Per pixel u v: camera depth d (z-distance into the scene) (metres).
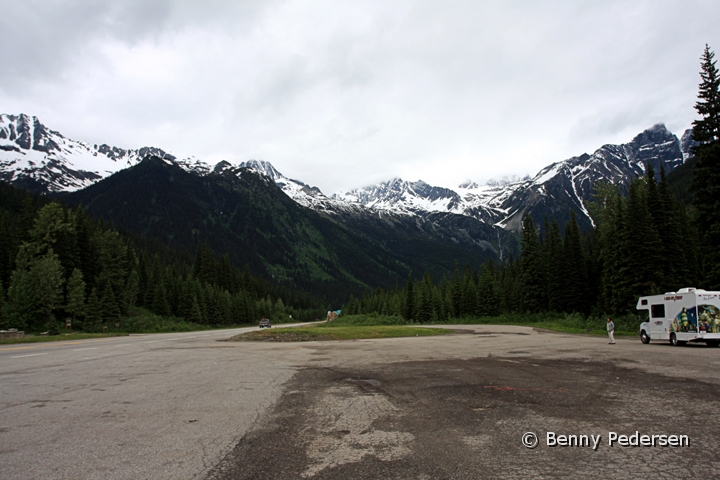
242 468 5.12
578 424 7.08
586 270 68.19
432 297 96.25
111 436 6.46
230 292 130.75
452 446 5.96
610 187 64.38
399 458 5.47
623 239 47.78
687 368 13.72
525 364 15.30
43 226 67.31
